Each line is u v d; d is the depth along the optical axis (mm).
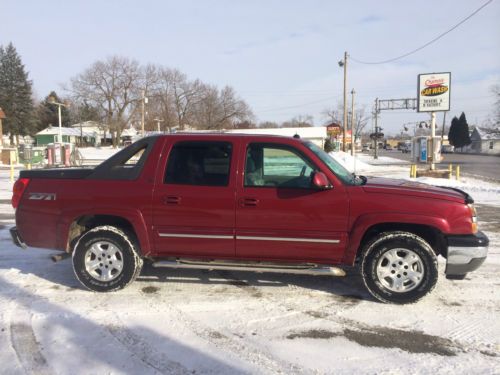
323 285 5273
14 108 75812
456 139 91875
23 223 5094
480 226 8852
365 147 99250
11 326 4094
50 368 3371
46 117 102000
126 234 4910
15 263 6047
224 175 4742
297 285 5270
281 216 4613
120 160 5004
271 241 4684
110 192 4871
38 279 5398
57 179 5047
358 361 3484
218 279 5477
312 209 4570
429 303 4691
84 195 4910
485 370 3346
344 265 4707
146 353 3605
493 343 3793
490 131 71312
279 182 4746
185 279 5465
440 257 6254
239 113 80938
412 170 19766
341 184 4609
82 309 4492
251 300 4781
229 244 4762
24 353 3598
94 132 95062
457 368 3375
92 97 73688
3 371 3328
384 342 3814
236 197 4668
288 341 3828
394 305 4637
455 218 4480
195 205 4723
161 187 4793
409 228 4746
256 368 3377
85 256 4926
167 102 76375
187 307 4570
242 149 4758
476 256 4453
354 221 4543
